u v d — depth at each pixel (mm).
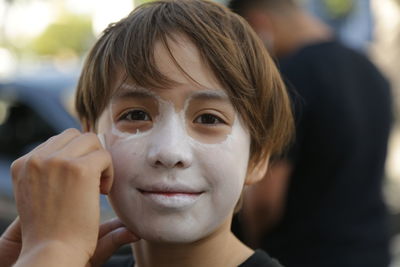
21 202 1030
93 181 1032
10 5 13562
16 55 13906
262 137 1215
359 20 4176
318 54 2180
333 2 4039
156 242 1079
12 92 3199
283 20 2385
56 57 15242
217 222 1097
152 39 1083
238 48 1146
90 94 1203
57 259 976
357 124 2137
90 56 1240
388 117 2301
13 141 3127
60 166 1023
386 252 2271
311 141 2107
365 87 2225
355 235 2152
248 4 2457
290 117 1373
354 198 2170
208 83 1079
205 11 1176
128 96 1096
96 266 1204
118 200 1097
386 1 5609
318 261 2125
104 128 1147
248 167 1222
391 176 4441
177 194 1059
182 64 1066
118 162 1092
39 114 3057
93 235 1021
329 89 2115
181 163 1052
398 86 5160
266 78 1205
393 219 3238
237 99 1118
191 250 1181
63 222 1007
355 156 2141
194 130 1087
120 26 1173
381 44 5609
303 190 2135
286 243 2172
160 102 1073
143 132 1088
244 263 1212
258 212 2176
